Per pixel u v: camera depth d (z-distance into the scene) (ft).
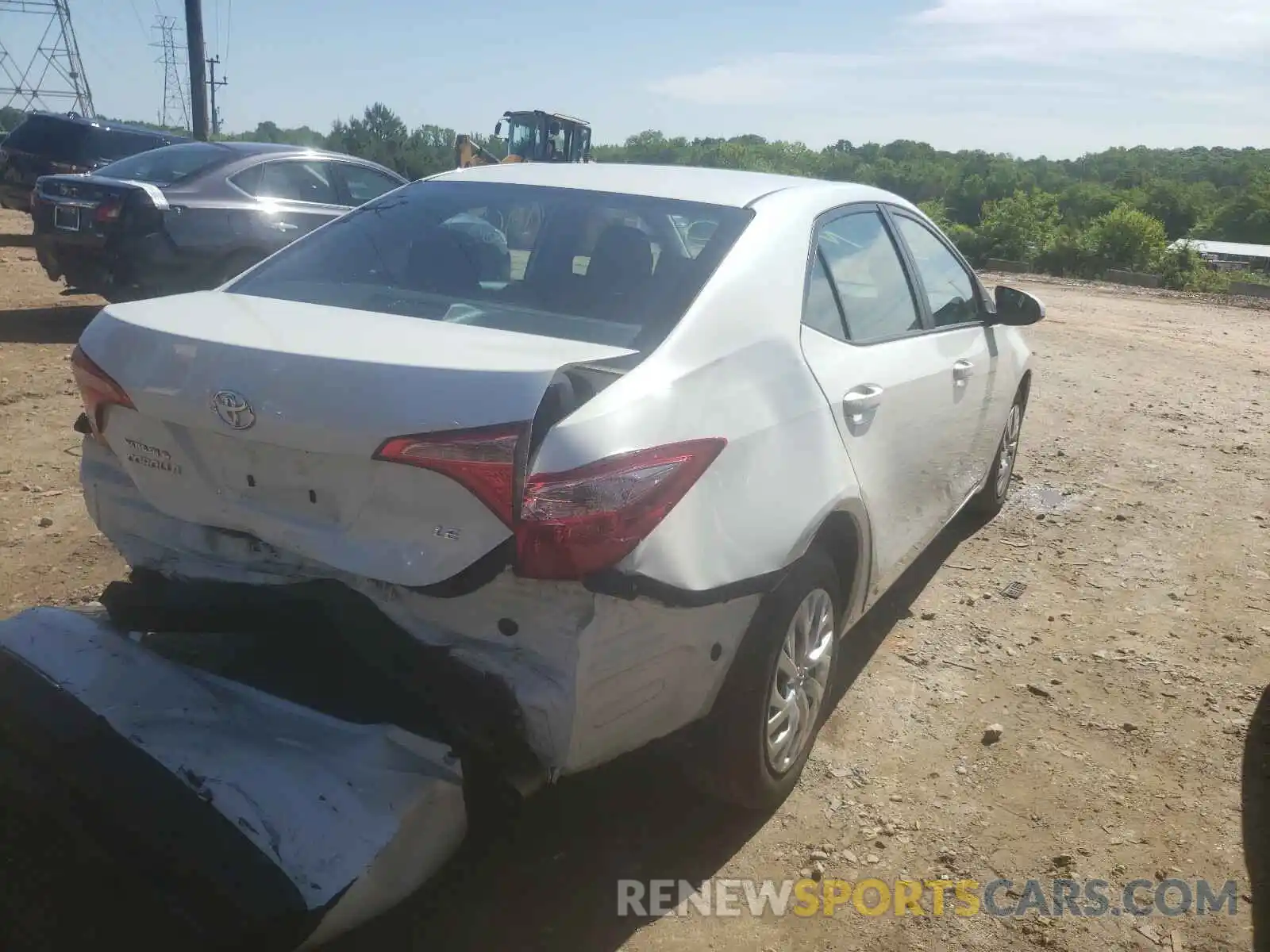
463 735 7.79
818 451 9.81
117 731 7.88
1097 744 11.79
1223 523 19.44
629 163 12.92
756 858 9.70
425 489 7.49
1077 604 15.60
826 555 10.25
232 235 29.35
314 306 9.59
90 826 7.48
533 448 7.48
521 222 10.91
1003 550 17.74
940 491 14.03
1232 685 13.23
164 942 7.16
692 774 9.63
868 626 14.58
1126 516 19.65
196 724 7.95
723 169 12.96
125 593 8.91
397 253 10.80
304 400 7.62
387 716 8.12
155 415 8.34
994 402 16.07
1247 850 10.06
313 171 32.09
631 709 8.12
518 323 9.41
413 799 7.48
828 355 10.62
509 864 9.45
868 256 12.50
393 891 7.39
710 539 8.25
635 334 9.12
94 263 28.14
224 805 7.30
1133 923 9.05
